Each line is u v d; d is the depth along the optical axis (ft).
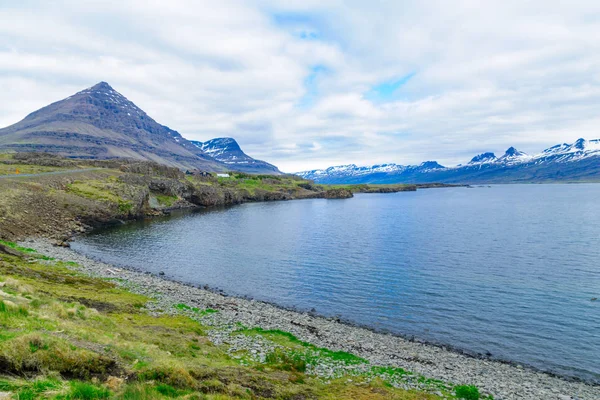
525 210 577.84
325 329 128.36
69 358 51.39
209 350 86.02
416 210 609.83
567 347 120.47
